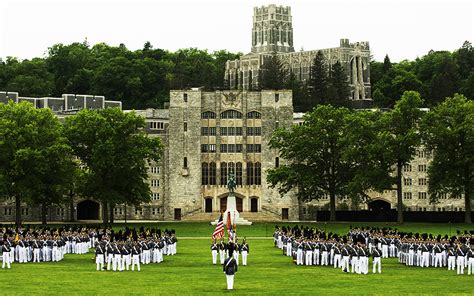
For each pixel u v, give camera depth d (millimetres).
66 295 74688
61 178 194500
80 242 129250
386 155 197125
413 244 107500
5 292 76500
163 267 104375
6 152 189125
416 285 83938
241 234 184875
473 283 85812
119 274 94125
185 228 199625
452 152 199250
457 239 106938
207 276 92250
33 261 111625
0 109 197000
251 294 76188
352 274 95375
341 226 194625
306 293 77062
